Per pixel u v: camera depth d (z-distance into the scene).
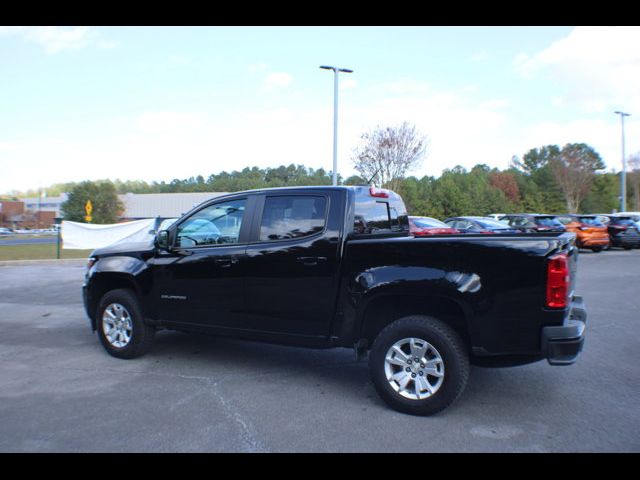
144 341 5.82
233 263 5.08
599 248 21.66
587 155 51.88
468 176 56.25
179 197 62.75
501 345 3.94
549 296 3.81
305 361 5.82
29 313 8.85
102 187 43.16
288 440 3.76
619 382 5.03
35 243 30.55
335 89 23.48
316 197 4.80
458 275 4.02
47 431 3.91
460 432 3.88
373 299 4.37
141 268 5.73
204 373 5.36
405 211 6.02
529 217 22.09
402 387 4.23
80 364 5.73
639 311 8.61
